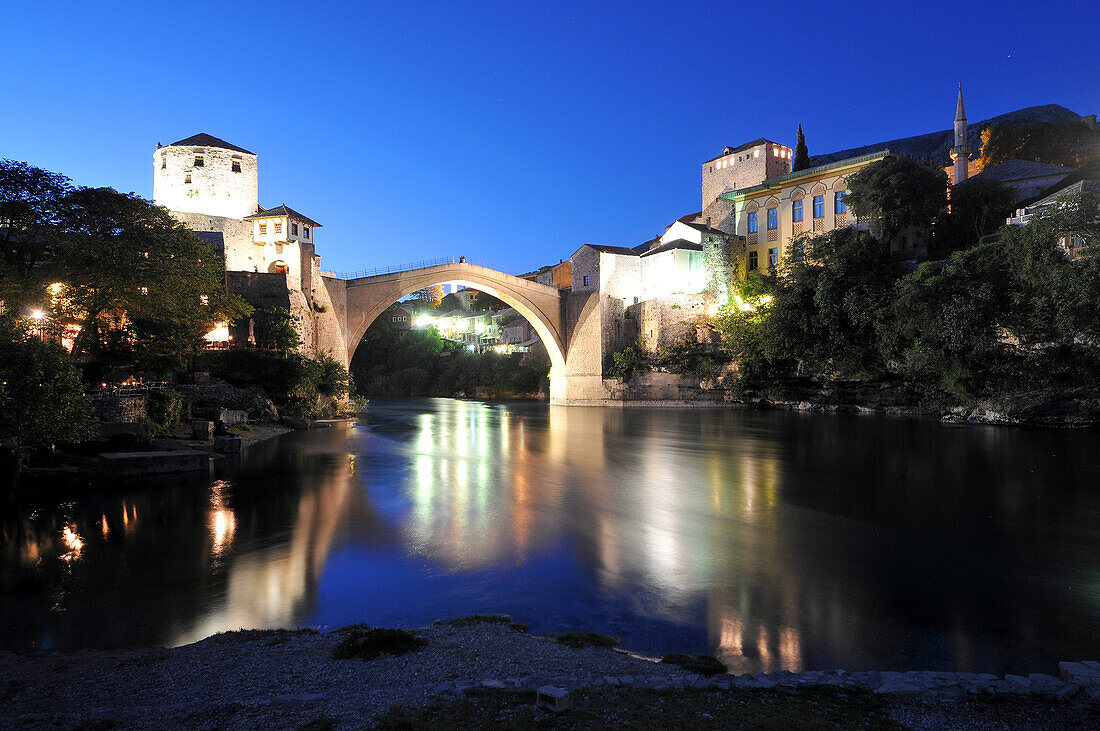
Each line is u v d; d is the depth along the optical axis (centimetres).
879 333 5069
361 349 13688
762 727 669
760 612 1243
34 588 1388
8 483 2378
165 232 3519
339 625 1188
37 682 865
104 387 3581
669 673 909
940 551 1666
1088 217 3731
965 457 3162
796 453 3456
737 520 2011
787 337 5775
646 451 3672
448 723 673
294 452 3581
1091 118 8056
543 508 2188
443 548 1695
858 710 744
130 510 2119
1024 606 1274
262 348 4975
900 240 5966
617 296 7812
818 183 6738
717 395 7031
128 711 744
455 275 7125
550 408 7569
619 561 1581
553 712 700
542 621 1198
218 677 871
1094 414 3997
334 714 716
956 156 7550
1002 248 4347
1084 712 743
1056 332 4125
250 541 1759
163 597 1334
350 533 1847
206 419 3944
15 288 2800
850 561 1580
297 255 5947
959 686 832
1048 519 1989
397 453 3600
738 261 7569
